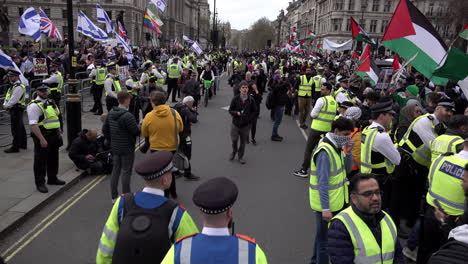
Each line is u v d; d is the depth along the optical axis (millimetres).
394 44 7457
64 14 66750
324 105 7738
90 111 14617
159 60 30953
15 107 8930
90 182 7465
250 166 8742
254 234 5449
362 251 2705
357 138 5621
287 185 7547
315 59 30469
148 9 23000
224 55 41156
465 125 4422
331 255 2779
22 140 9344
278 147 10602
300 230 5621
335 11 76625
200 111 16219
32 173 7594
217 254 2037
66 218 5840
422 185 5332
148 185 2760
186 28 114000
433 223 3984
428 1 60438
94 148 7922
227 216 2154
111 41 22406
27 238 5207
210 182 2211
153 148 6160
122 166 6105
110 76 11797
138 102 12164
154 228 2570
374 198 2713
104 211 6113
